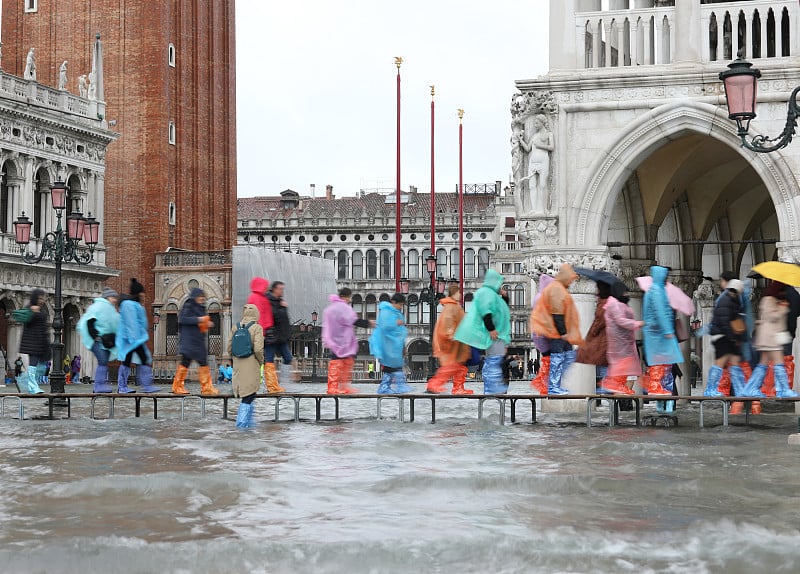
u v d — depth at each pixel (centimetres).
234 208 8781
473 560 855
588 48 2531
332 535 954
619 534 944
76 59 8000
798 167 2333
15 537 948
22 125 6606
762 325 2025
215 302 7725
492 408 2830
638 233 2823
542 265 2481
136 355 2373
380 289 13038
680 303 2127
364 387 6391
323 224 13175
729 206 3397
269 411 2728
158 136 7881
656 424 2089
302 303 8531
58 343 3142
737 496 1153
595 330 2131
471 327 2211
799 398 1922
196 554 864
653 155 2720
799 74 2328
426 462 1463
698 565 833
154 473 1343
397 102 6819
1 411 2386
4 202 6575
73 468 1413
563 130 2473
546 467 1391
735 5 2400
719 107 2375
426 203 13512
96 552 869
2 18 8125
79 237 3241
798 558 849
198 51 8356
